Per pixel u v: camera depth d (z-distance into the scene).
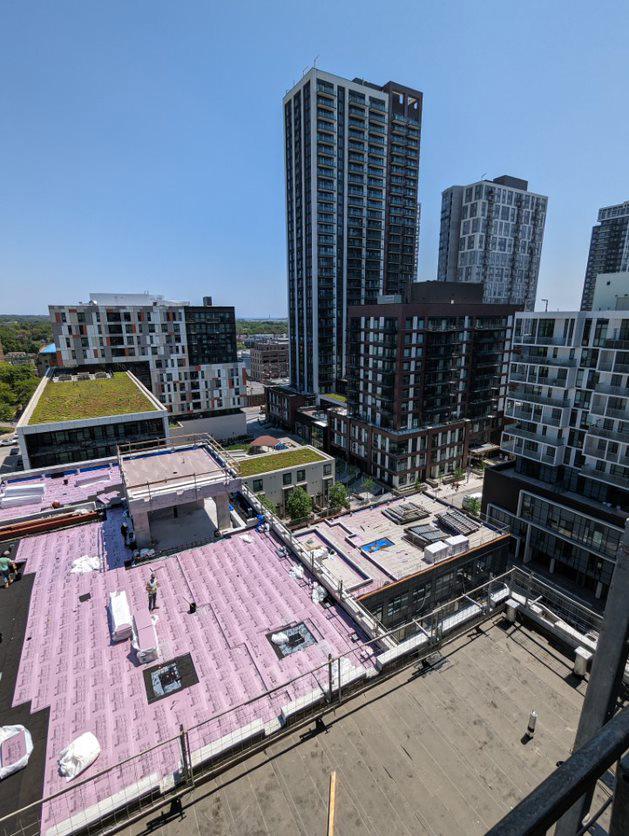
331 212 113.56
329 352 120.56
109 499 28.77
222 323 104.44
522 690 12.42
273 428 120.44
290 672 16.03
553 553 52.50
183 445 30.47
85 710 14.76
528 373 55.53
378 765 10.55
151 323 97.06
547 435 54.12
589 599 48.41
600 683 5.96
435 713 11.80
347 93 110.00
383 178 119.50
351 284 120.50
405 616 33.69
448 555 35.72
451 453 82.88
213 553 23.23
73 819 10.45
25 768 13.01
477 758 10.66
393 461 76.94
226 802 10.04
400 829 9.27
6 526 25.67
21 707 14.94
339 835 9.20
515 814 2.03
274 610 19.19
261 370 185.12
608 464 48.44
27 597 20.23
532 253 161.88
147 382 99.31
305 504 60.09
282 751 11.00
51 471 35.34
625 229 175.25
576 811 5.14
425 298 81.88
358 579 32.69
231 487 24.92
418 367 75.88
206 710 14.65
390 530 40.59
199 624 18.42
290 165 120.81
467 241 154.00
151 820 9.85
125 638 17.72
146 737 13.81
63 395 61.00
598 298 51.75
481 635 14.38
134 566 22.25
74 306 89.88
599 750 2.49
